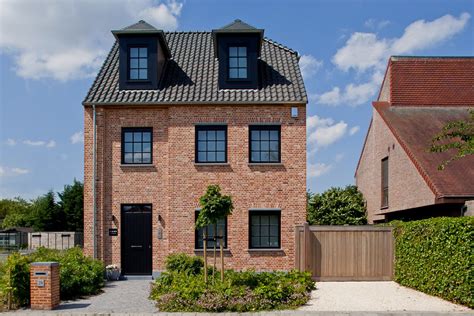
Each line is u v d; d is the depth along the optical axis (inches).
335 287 657.0
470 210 679.7
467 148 637.9
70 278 591.2
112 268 749.9
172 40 930.7
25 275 535.2
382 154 991.6
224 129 776.9
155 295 574.6
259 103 769.6
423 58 994.7
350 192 1188.5
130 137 786.8
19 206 3265.3
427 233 596.1
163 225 769.6
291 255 756.6
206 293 531.2
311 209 1160.2
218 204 566.3
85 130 780.0
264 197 765.3
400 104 974.4
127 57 807.1
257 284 575.8
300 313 486.6
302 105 775.7
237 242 757.9
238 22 810.8
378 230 719.7
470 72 987.9
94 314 495.5
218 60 805.2
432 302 540.7
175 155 770.8
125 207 777.6
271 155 775.1
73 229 1955.0
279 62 857.5
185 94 786.8
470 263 502.3
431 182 716.7
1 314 494.9
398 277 691.4
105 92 794.8
